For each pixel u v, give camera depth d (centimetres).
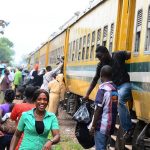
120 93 995
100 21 1450
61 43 2473
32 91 845
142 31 980
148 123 914
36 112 689
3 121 877
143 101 934
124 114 991
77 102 2038
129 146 1008
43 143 688
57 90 1720
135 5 1059
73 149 1293
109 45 1280
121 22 1100
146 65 924
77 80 1852
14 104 901
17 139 703
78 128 994
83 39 1773
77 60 1886
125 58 1016
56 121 695
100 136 859
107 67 871
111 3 1294
